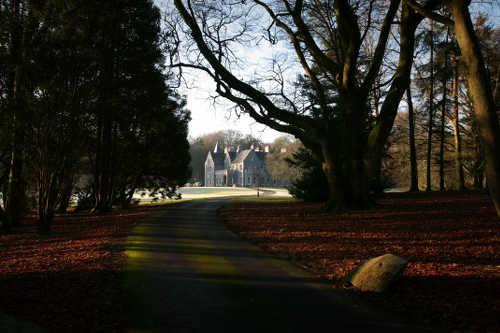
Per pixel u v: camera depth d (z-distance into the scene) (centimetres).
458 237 1169
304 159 3106
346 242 1179
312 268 891
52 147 1627
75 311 594
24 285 736
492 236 1156
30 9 1420
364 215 1767
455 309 584
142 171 3272
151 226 1742
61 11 1421
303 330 523
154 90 2414
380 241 1167
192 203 3797
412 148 3131
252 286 740
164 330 523
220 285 748
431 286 702
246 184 10512
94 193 3042
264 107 1911
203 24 1820
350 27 1841
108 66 1769
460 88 3581
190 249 1144
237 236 1432
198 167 12556
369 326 535
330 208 2002
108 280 779
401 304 623
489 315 550
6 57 1440
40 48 1445
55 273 836
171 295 682
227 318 570
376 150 1889
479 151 3316
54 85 1468
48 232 1611
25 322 493
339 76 2017
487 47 2750
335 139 2203
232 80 1839
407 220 1577
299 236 1338
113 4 1705
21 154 1817
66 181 2581
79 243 1285
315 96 2458
